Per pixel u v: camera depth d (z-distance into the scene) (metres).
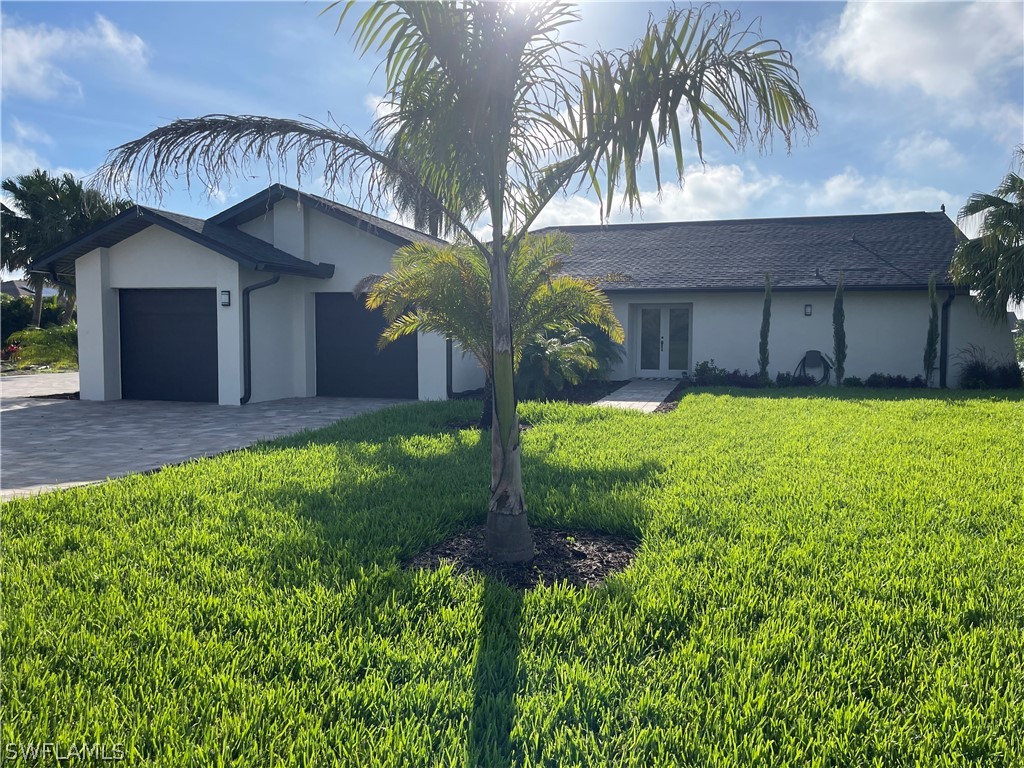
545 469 6.69
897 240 18.14
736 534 4.70
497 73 4.26
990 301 14.45
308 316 14.72
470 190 4.97
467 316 9.10
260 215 15.09
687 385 16.39
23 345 26.53
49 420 11.05
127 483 6.09
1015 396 13.14
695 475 6.32
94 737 2.40
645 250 19.95
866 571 3.93
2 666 2.87
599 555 4.52
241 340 13.15
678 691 2.78
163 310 13.98
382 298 9.71
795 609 3.48
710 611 3.45
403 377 14.46
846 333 16.31
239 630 3.27
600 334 16.06
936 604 3.54
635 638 3.23
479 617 3.46
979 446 7.54
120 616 3.35
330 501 5.54
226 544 4.42
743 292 16.70
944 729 2.49
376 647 3.09
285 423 10.79
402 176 4.76
